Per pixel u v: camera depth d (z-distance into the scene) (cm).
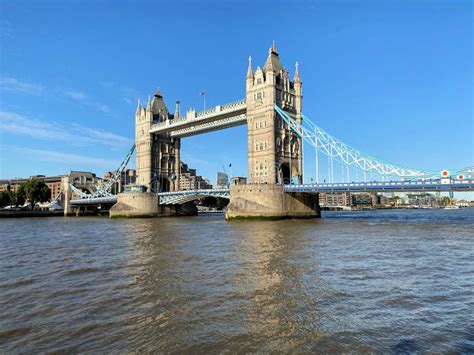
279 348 1327
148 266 2812
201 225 7100
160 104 14000
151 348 1338
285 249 3506
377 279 2283
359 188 7562
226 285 2175
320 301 1850
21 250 3856
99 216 14075
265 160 9431
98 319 1639
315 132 8638
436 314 1639
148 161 13275
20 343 1393
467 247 3594
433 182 6738
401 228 5734
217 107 10831
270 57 9719
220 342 1382
